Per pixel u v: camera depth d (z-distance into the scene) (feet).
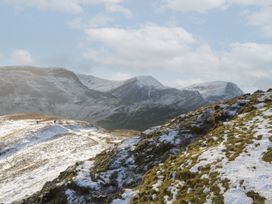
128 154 149.69
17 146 302.45
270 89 152.56
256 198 84.69
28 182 216.33
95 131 367.25
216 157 106.93
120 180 138.51
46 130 337.11
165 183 108.58
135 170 140.97
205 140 125.70
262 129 114.01
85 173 146.92
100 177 140.97
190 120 153.07
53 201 142.41
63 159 250.16
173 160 122.21
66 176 153.89
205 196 92.22
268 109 128.88
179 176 107.24
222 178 95.30
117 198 117.60
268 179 89.40
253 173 93.20
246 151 104.17
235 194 88.02
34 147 295.89
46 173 225.97
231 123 129.80
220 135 122.62
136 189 119.55
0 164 272.10
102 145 282.97
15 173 241.55
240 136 114.93
